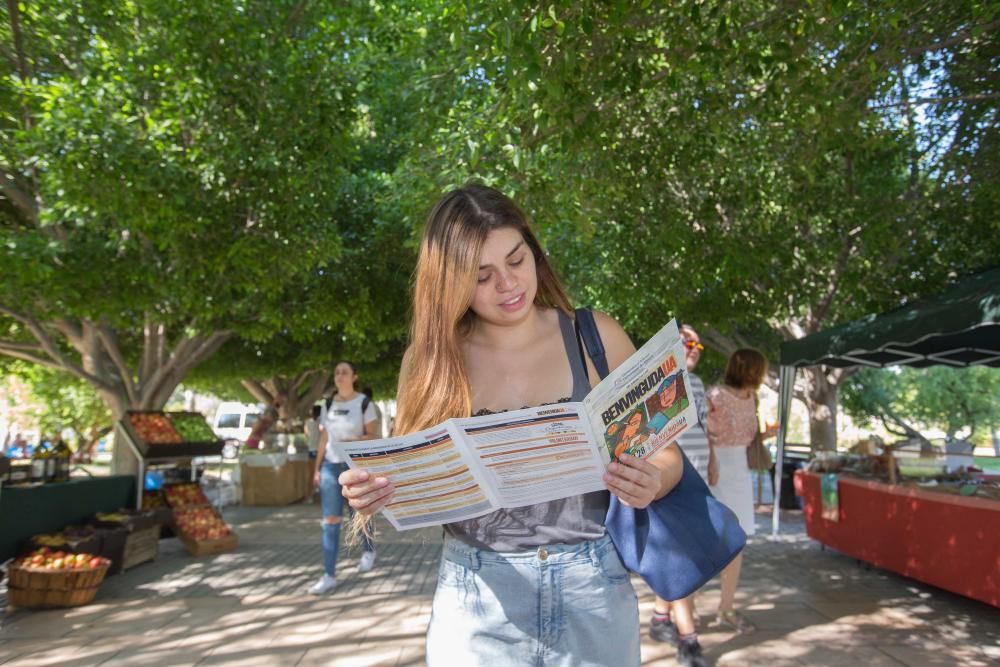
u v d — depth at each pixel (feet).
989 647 15.88
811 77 19.26
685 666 14.25
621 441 5.37
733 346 55.31
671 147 25.36
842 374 45.44
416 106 30.27
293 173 28.40
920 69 29.35
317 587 21.61
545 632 5.55
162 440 29.73
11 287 27.14
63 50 29.63
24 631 17.61
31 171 29.07
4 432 100.42
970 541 18.53
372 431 22.36
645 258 38.88
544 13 14.66
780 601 20.10
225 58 26.40
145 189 24.89
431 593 21.66
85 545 22.08
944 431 82.89
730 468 16.74
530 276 5.90
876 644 16.05
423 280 5.97
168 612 19.45
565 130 18.20
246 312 38.01
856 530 24.40
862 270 37.68
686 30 20.04
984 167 30.63
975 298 18.88
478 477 5.37
